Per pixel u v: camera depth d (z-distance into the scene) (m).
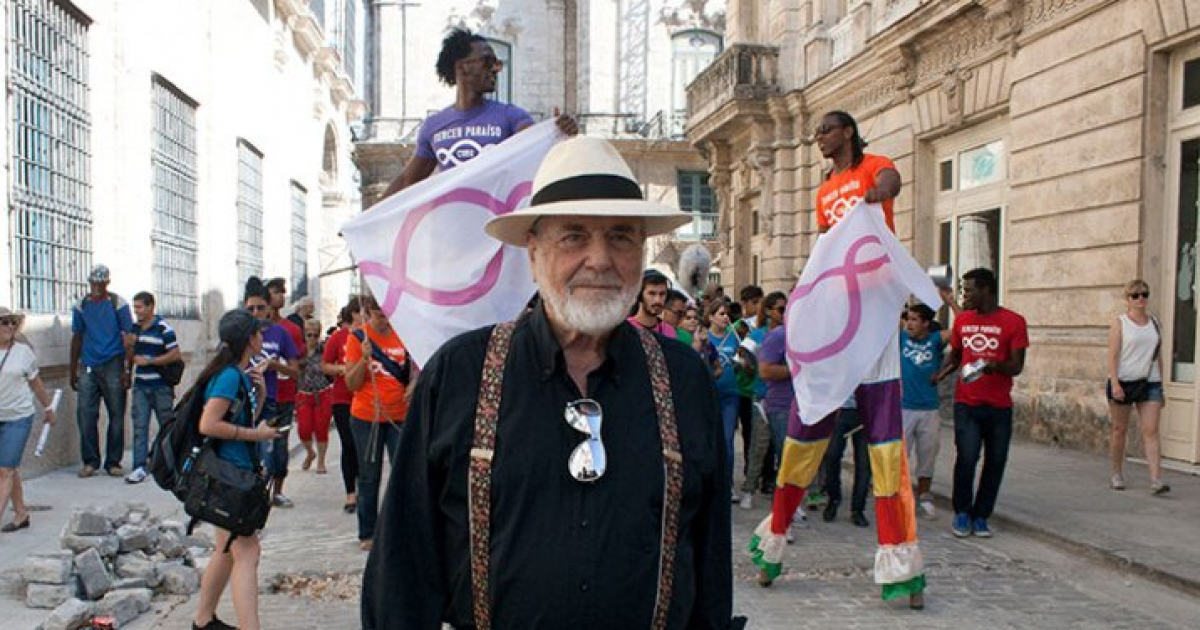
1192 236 9.86
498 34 41.06
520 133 4.43
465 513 2.14
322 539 7.38
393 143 39.56
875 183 5.56
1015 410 12.14
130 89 11.96
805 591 5.99
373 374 6.82
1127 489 8.70
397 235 4.37
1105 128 10.59
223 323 4.78
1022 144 12.09
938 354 8.23
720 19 39.72
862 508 7.91
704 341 8.19
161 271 13.41
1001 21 12.41
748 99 19.81
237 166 17.67
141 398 9.50
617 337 2.23
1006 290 12.85
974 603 5.74
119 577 5.86
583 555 2.06
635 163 38.41
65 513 7.92
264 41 19.98
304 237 25.72
